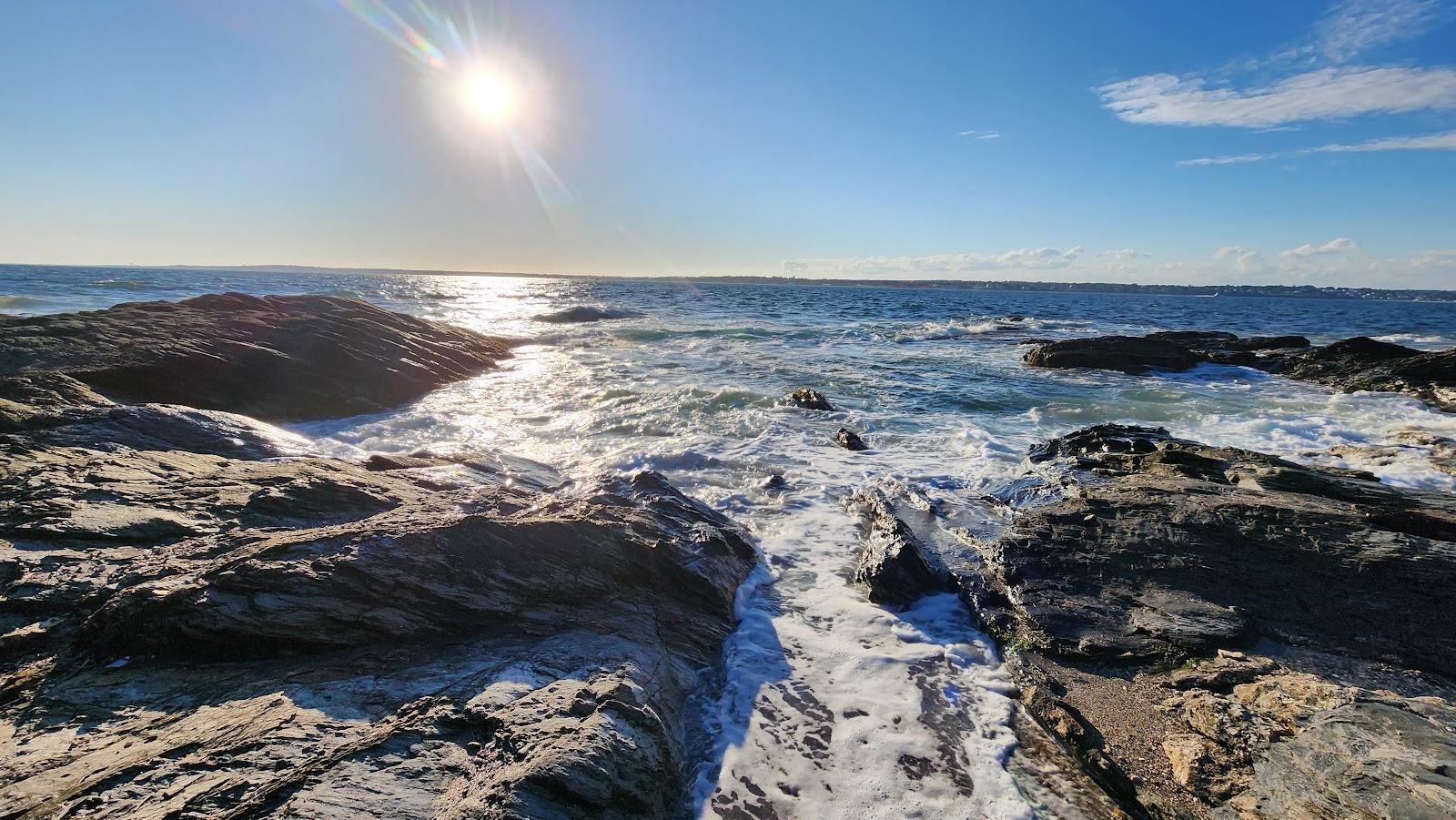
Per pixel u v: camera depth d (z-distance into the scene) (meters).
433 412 15.18
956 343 31.25
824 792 4.12
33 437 8.45
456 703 4.09
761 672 5.35
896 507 8.99
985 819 3.91
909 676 5.38
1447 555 6.12
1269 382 20.11
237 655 4.69
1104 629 5.95
